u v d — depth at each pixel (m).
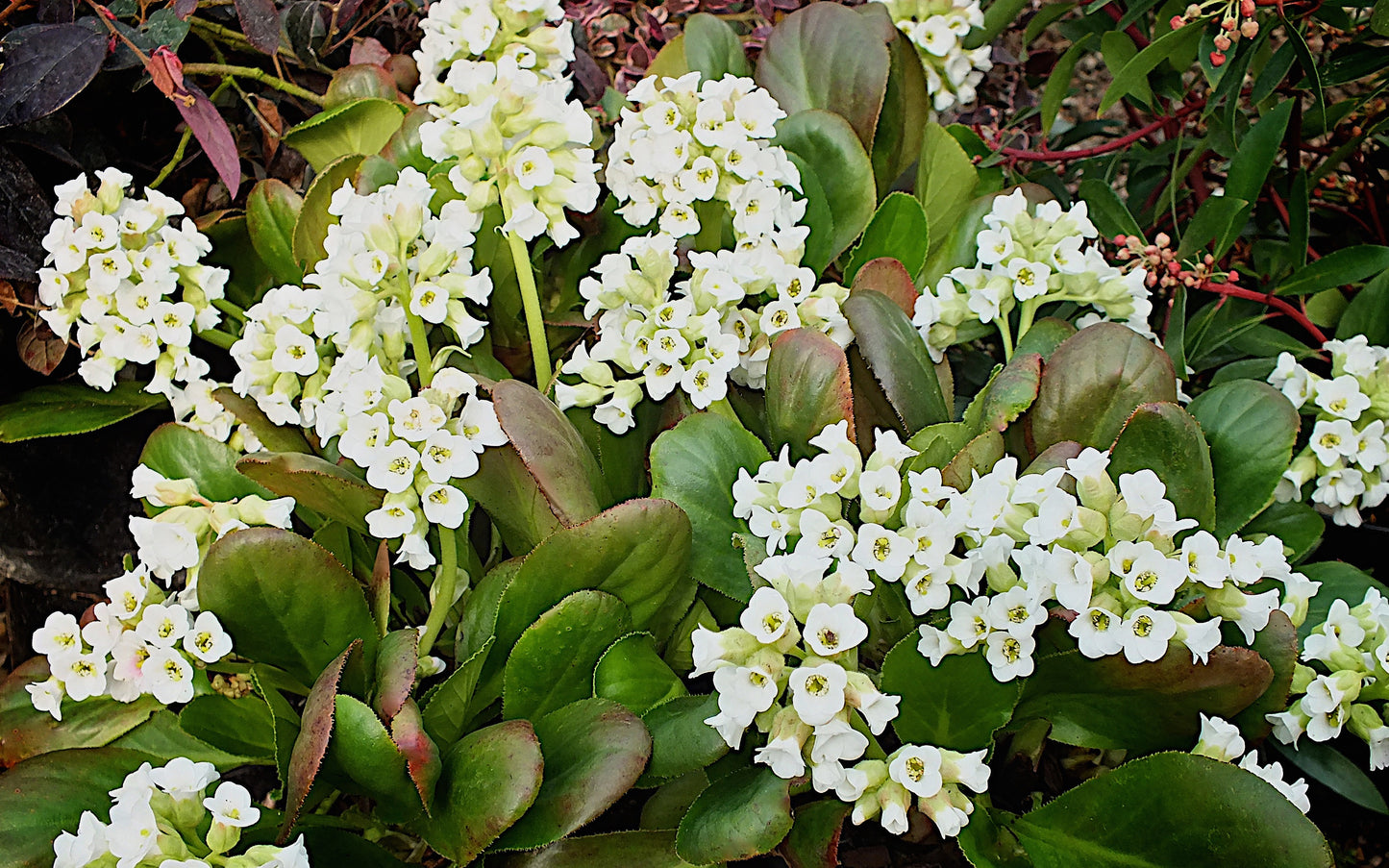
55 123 0.86
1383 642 0.63
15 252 0.80
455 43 0.73
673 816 0.65
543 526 0.70
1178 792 0.58
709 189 0.70
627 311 0.69
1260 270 0.95
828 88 0.85
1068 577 0.56
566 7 0.97
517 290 0.82
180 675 0.65
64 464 0.84
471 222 0.68
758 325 0.71
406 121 0.80
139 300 0.74
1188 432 0.64
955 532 0.59
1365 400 0.74
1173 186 0.91
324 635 0.64
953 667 0.60
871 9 0.87
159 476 0.67
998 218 0.75
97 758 0.65
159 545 0.65
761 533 0.61
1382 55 0.85
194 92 0.79
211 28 0.93
